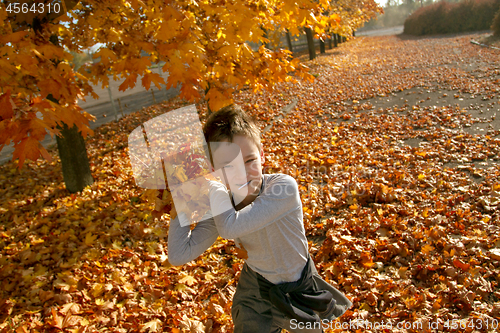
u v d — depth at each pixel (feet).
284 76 10.57
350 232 11.32
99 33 9.22
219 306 8.62
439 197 12.94
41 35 8.30
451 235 10.48
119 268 10.96
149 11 8.85
